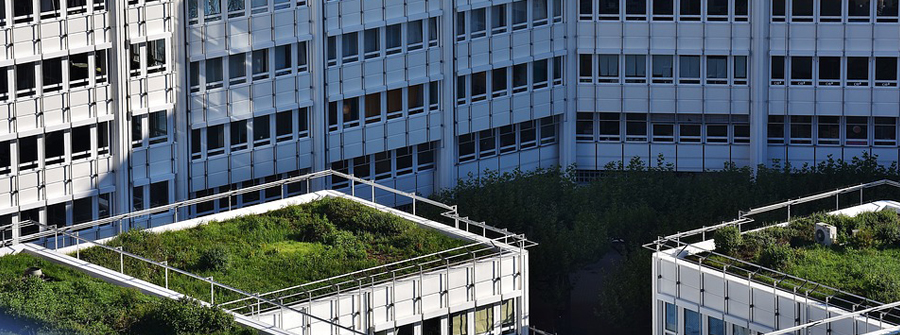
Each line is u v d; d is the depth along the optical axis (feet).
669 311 389.60
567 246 475.72
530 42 519.19
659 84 532.73
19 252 390.21
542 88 524.93
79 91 452.76
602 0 526.98
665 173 510.17
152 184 469.16
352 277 393.91
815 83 530.27
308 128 488.85
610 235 488.02
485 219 483.10
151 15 458.91
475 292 397.80
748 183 506.07
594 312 483.92
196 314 362.94
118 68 456.04
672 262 387.75
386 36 494.59
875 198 504.02
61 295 372.58
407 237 410.93
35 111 447.83
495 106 516.73
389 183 506.07
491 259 398.83
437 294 394.11
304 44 483.10
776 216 490.49
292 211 422.00
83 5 449.89
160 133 467.11
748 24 528.22
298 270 399.03
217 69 472.03
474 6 505.66
